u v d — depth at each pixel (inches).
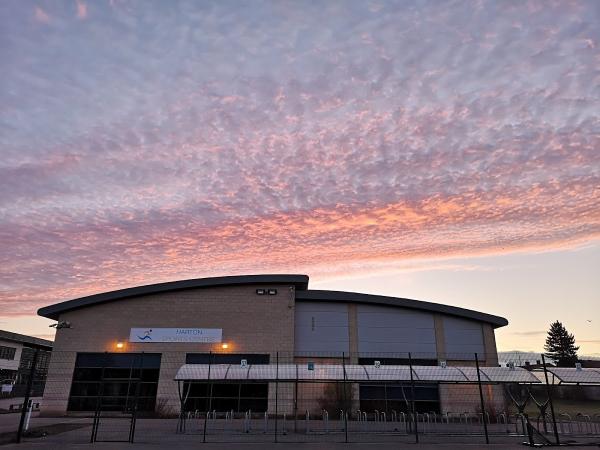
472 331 1222.3
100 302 1178.0
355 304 1226.6
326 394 1083.3
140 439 637.3
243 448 557.3
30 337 2116.1
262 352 1140.5
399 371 808.3
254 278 1185.4
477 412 1066.7
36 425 843.4
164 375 1115.9
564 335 3459.6
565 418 1011.3
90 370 1128.8
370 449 555.2
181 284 1182.3
